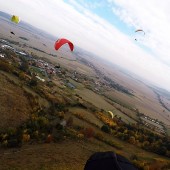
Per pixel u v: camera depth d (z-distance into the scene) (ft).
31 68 581.12
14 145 211.20
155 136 403.54
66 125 293.23
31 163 180.14
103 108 501.97
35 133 240.12
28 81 383.04
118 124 398.62
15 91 320.09
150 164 263.70
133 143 320.70
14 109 277.23
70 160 201.67
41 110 301.43
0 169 162.91
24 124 255.29
